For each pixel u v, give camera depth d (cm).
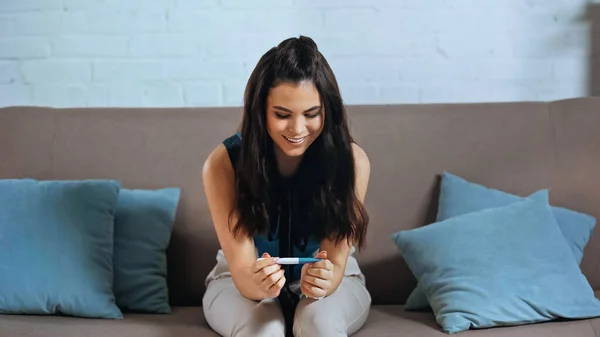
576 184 228
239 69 267
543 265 196
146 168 231
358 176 189
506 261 197
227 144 185
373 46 266
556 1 265
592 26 266
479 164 231
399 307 218
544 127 233
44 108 237
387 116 235
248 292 176
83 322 193
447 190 224
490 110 236
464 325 185
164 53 267
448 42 266
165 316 205
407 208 229
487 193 221
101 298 200
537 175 230
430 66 267
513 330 184
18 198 210
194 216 228
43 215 207
